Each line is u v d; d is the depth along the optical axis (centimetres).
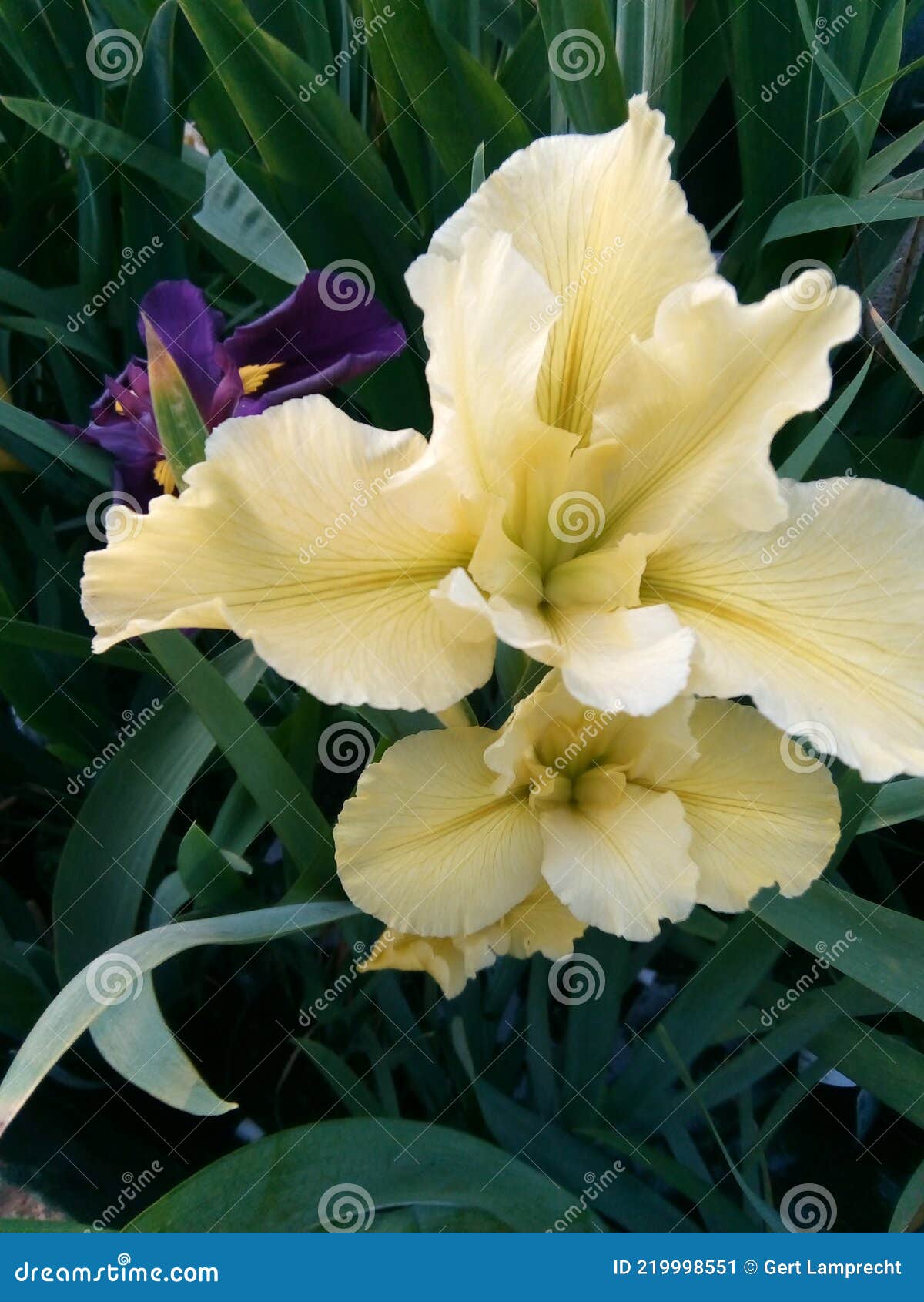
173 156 50
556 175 36
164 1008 47
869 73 46
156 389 39
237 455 34
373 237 50
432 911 37
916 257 59
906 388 52
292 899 43
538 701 36
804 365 34
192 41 52
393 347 47
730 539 36
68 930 45
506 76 50
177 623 34
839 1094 48
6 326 53
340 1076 43
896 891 48
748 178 48
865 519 36
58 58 53
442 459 35
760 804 38
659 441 36
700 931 44
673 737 36
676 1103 44
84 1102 47
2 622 44
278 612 35
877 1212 45
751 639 35
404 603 36
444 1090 45
